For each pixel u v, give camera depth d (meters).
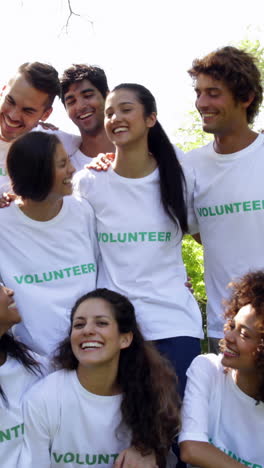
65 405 3.14
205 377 3.25
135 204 3.62
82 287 3.54
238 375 3.15
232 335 3.05
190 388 3.25
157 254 3.60
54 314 3.46
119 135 3.54
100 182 3.68
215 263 3.86
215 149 3.87
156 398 3.22
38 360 3.33
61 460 3.20
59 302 3.47
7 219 3.47
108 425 3.18
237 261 3.75
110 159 3.82
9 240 3.47
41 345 3.45
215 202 3.81
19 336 3.46
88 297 3.26
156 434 3.15
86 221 3.63
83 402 3.16
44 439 3.15
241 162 3.74
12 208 3.48
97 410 3.17
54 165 3.28
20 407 3.13
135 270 3.57
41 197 3.31
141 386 3.23
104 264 3.66
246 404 3.15
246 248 3.71
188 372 3.33
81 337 3.14
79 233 3.57
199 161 3.93
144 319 3.53
